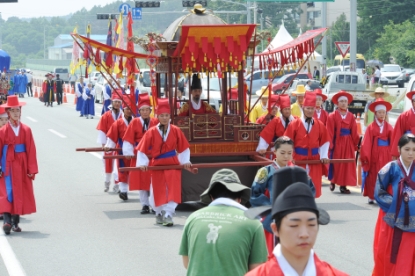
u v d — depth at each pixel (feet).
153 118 47.11
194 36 42.96
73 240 39.01
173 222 43.32
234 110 49.75
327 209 47.55
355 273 32.40
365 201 50.60
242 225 20.27
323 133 45.34
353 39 121.70
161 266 33.81
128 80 53.57
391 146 46.01
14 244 38.24
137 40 48.29
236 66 46.03
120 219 44.57
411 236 27.63
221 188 21.33
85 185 57.88
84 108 129.90
